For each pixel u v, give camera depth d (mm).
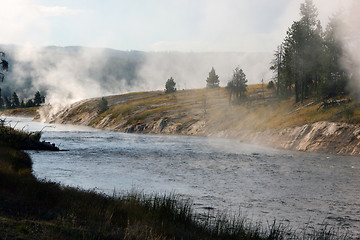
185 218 11430
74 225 8070
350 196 18562
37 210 8953
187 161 34188
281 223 13242
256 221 13359
